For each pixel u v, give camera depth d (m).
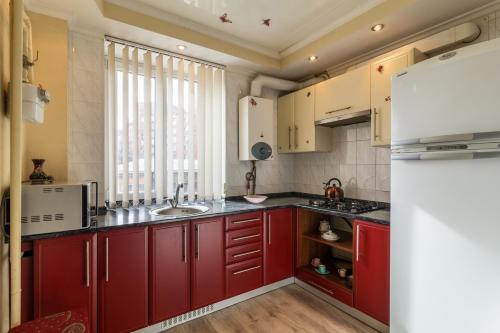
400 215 1.56
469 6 1.70
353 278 1.99
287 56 2.72
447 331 1.35
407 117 1.51
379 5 1.85
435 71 1.39
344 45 2.26
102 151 2.04
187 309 1.90
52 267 1.41
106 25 1.90
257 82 2.80
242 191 2.89
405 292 1.53
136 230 1.68
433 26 1.93
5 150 1.20
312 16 2.08
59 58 1.74
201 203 2.50
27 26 1.34
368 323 1.89
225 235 2.11
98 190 2.01
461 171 1.30
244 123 2.74
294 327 1.87
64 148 1.75
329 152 2.83
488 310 1.21
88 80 1.98
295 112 2.84
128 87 2.15
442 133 1.36
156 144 2.29
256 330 1.84
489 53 1.20
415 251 1.48
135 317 1.69
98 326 1.56
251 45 2.54
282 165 3.20
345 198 2.66
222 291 2.08
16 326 1.06
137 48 2.17
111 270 1.60
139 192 2.22
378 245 1.81
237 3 1.91
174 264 1.84
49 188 1.38
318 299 2.28
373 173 2.42
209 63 2.58
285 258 2.50
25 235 1.33
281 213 2.47
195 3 1.91
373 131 2.04
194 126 2.50
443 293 1.36
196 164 2.53
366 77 2.11
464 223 1.29
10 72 1.15
